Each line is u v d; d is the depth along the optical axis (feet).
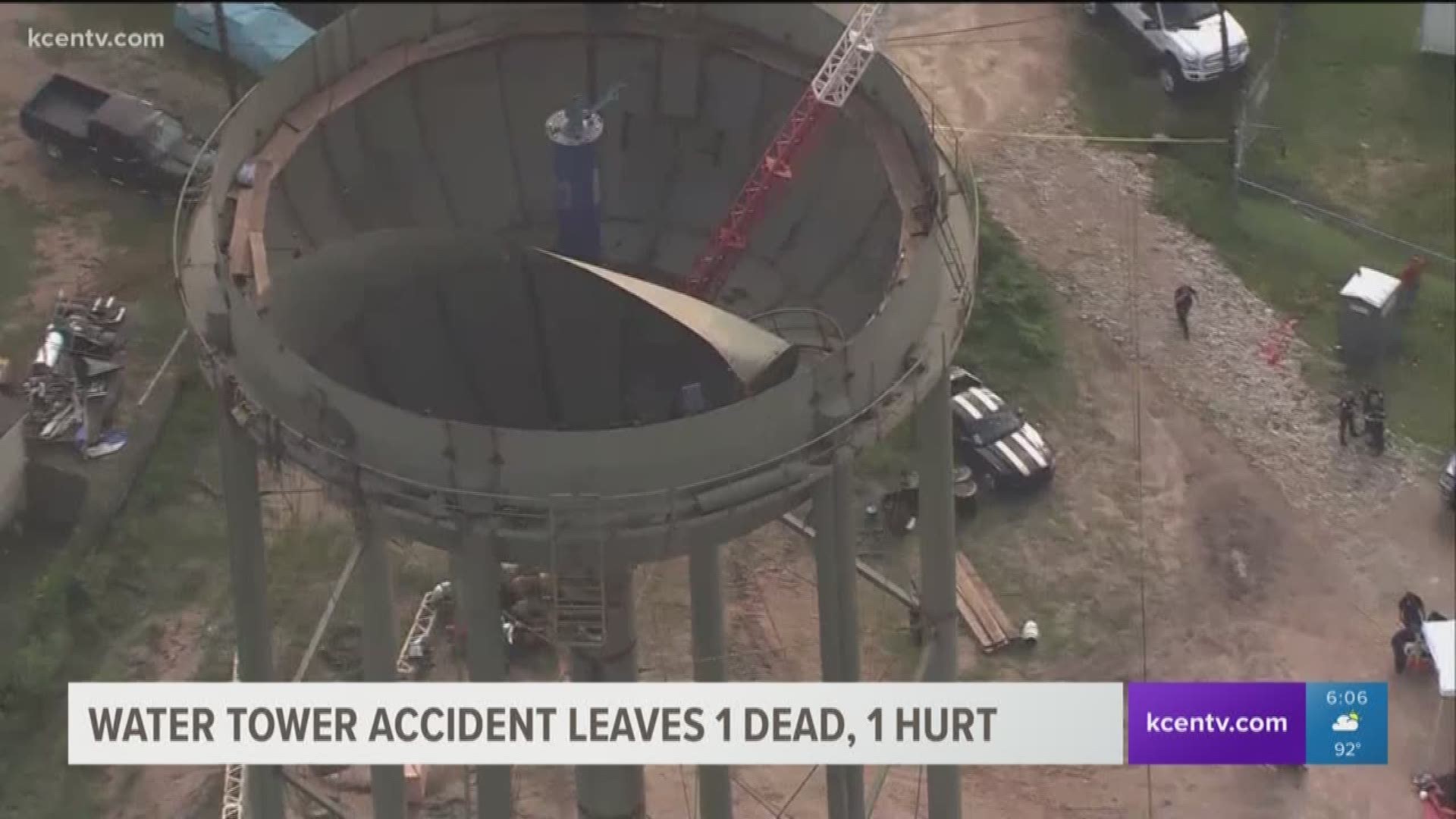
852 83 477.36
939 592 504.43
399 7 492.13
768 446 416.26
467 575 419.95
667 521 410.72
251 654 469.98
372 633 451.53
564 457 403.75
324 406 414.21
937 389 465.06
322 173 473.26
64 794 617.21
